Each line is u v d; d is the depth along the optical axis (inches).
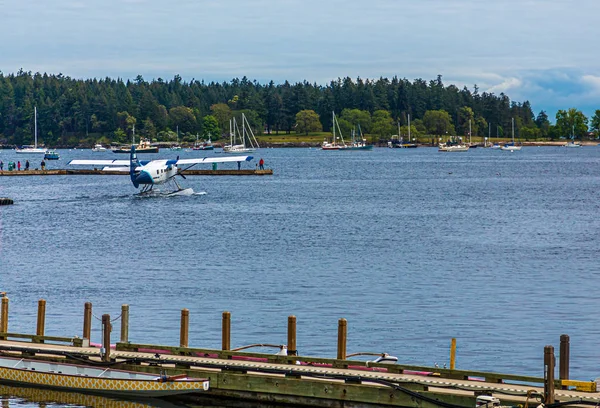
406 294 3262.8
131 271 3804.1
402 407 1957.4
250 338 2652.6
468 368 2372.0
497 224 5703.7
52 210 6732.3
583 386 1909.4
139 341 2618.1
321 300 3157.0
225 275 3676.2
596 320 2856.8
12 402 2239.2
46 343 2420.0
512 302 3122.5
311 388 2032.5
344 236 5039.4
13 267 3941.9
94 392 2217.0
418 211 6648.6
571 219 6023.6
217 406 2130.9
